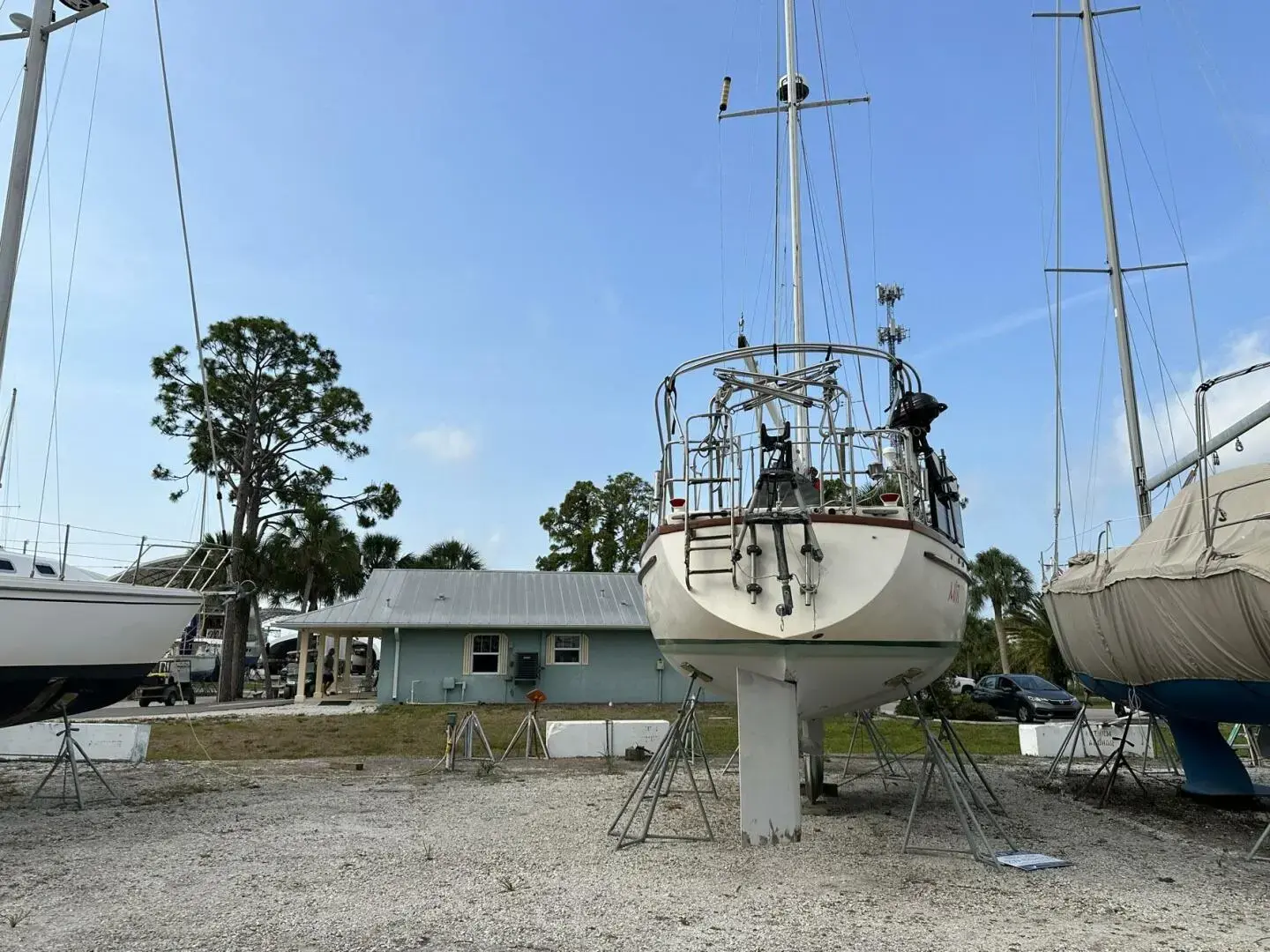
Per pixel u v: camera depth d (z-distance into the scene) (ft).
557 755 36.27
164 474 99.55
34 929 12.96
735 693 20.93
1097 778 30.58
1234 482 23.77
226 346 101.04
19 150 27.12
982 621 123.75
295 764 33.42
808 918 13.66
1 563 27.45
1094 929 13.15
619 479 122.01
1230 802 25.21
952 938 12.67
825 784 27.27
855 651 18.33
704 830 20.44
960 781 22.54
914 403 23.62
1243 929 13.20
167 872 16.43
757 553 18.51
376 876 16.12
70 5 28.99
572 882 15.74
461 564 130.62
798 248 39.55
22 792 26.18
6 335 26.27
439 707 64.80
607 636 70.33
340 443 107.34
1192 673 21.31
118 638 25.55
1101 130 42.98
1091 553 28.99
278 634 132.16
